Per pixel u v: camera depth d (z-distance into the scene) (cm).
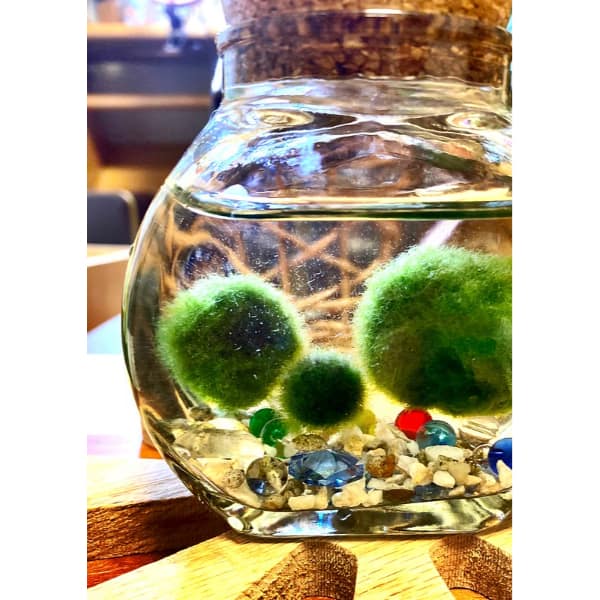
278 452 13
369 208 13
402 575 12
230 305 13
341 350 13
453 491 13
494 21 14
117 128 93
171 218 13
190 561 13
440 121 14
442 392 13
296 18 13
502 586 13
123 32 90
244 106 14
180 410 13
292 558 13
